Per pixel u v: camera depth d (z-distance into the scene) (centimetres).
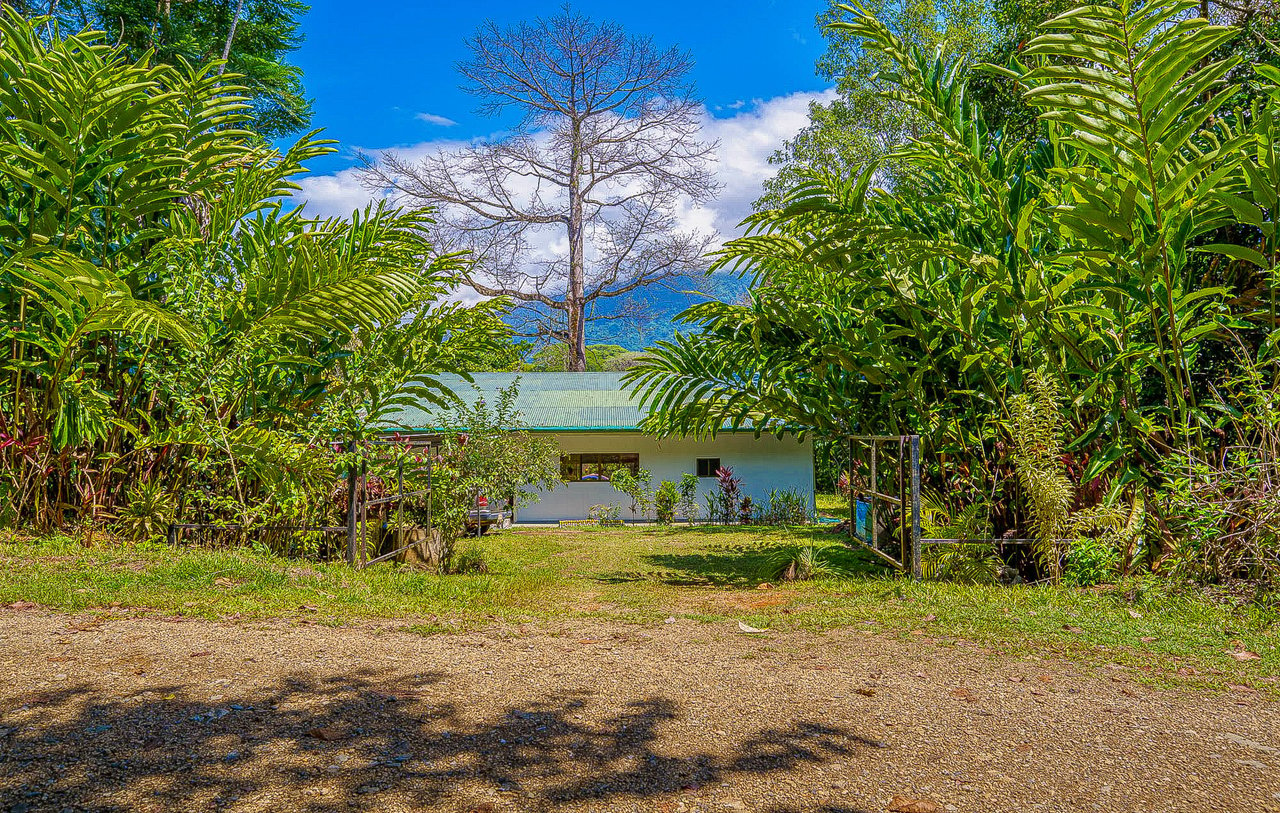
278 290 740
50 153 734
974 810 251
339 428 845
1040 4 1421
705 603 676
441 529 1029
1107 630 509
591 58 2878
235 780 258
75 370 744
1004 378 771
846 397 898
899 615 562
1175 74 518
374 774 267
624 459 2036
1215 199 601
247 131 845
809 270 852
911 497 714
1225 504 602
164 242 789
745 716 340
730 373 956
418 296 866
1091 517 675
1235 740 315
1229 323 644
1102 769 285
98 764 265
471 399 2144
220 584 611
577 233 3039
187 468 830
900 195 771
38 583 573
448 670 404
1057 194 672
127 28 1914
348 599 593
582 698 362
